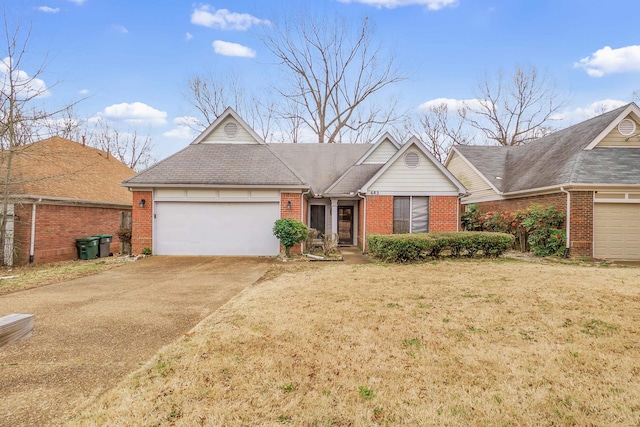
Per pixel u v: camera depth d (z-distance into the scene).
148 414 2.67
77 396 2.98
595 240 12.09
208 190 12.45
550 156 14.84
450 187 13.40
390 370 3.40
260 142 14.38
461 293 6.55
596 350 3.89
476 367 3.47
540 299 6.08
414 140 13.27
